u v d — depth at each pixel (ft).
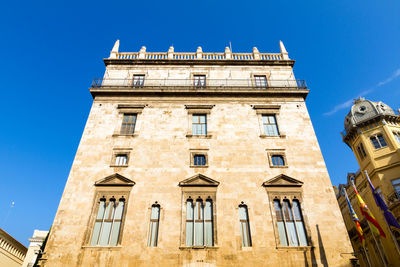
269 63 111.24
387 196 109.29
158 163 85.35
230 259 70.59
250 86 102.37
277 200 80.48
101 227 75.46
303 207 78.74
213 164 85.46
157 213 77.46
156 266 69.31
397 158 112.88
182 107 98.53
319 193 81.20
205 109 98.02
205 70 109.29
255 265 70.13
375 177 117.60
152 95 100.89
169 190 80.53
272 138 91.50
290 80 105.81
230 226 75.10
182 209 77.46
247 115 96.78
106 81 104.83
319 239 74.13
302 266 70.33
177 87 101.60
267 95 101.76
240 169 84.69
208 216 77.56
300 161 86.84
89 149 87.86
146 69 109.40
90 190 80.38
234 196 79.92
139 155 86.89
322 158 87.56
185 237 73.92
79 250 71.31
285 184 81.71
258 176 83.56
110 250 71.26
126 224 74.90
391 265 104.83
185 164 85.35
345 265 70.79
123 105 97.96
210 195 79.87
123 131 93.35
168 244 72.13
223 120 95.30
